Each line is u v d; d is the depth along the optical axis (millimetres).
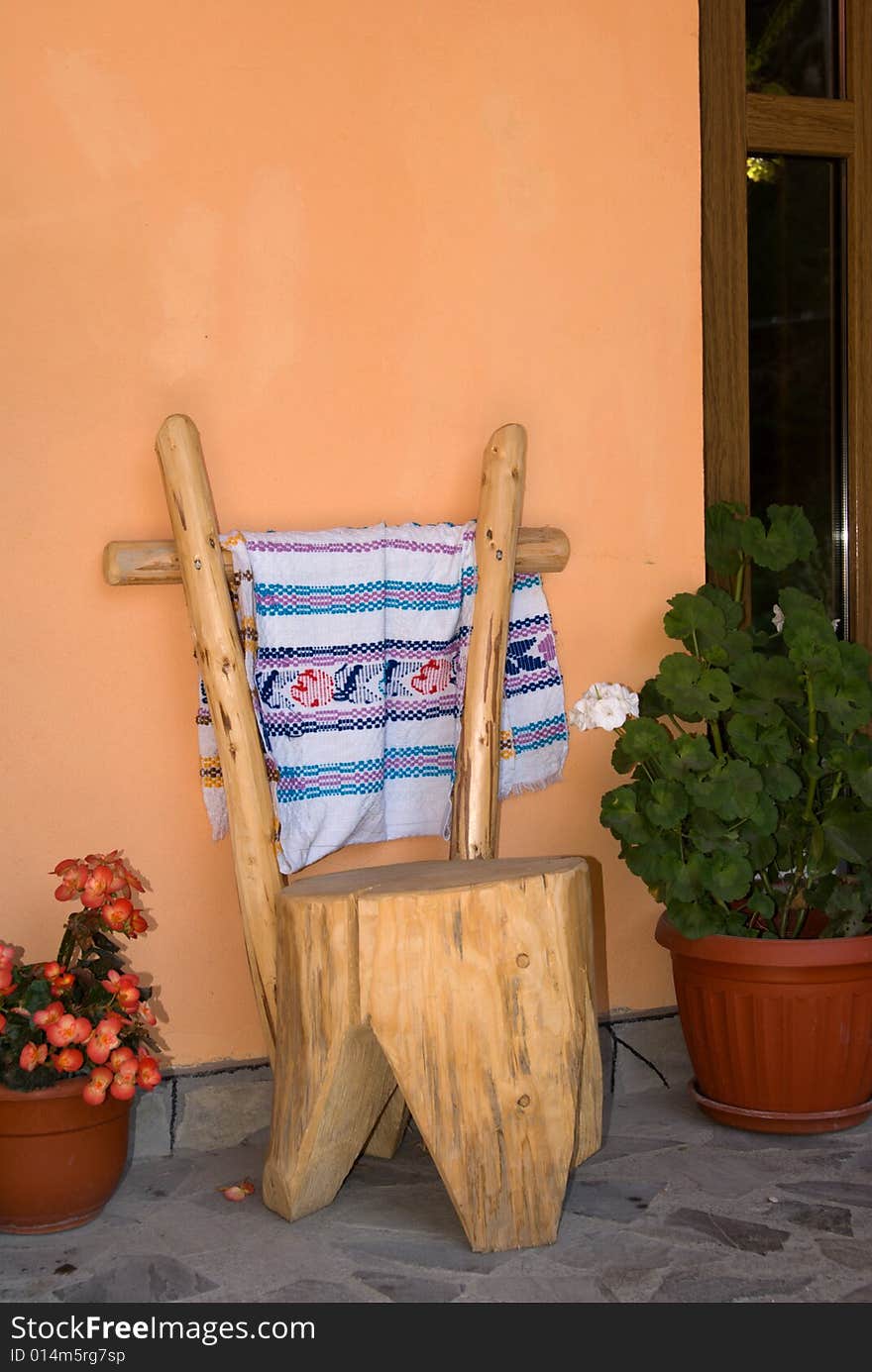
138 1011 3037
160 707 3199
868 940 3074
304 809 3145
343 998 2613
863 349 3869
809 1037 3111
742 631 3436
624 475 3549
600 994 3578
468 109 3369
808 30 3791
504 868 2787
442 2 3334
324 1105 2684
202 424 3203
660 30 3521
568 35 3441
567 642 3521
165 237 3154
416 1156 3146
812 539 3498
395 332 3340
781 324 3828
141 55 3115
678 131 3551
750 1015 3137
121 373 3139
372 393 3330
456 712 3297
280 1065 2797
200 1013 3262
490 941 2590
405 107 3318
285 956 2746
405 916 2561
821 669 3150
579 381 3496
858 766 3109
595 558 3535
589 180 3479
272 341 3246
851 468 3893
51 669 3123
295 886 2801
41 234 3068
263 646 3096
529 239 3438
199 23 3152
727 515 3541
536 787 3439
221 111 3180
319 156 3258
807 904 3260
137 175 3127
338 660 3150
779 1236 2666
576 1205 2832
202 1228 2770
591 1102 2898
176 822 3225
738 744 3168
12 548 3086
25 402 3076
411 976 2564
